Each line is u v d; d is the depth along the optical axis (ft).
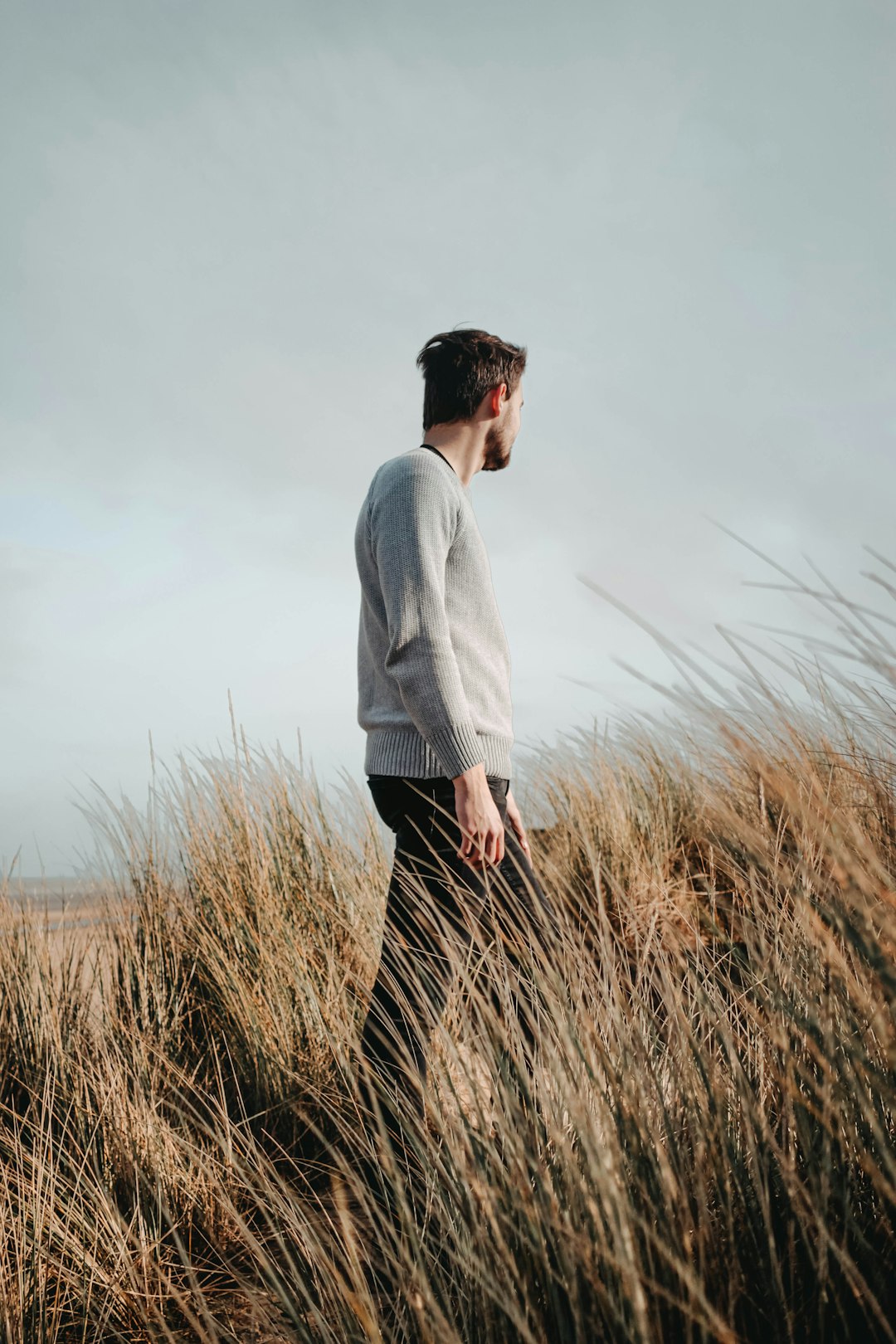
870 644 3.27
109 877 9.23
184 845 9.66
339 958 7.85
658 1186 3.02
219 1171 4.83
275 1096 5.86
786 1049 2.90
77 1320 4.14
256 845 9.17
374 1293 3.77
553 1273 2.83
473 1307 3.10
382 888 8.50
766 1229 2.70
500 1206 3.23
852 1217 2.82
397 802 5.10
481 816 4.62
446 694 4.66
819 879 3.05
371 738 5.40
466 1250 3.14
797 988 3.40
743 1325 2.69
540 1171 3.11
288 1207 4.26
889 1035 2.58
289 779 9.92
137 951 8.02
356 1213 4.68
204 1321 4.00
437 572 4.88
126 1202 4.94
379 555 4.94
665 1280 2.76
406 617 4.73
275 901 8.36
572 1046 3.50
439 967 4.53
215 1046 6.63
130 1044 6.55
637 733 13.28
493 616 5.41
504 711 5.38
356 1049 4.51
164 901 9.11
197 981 7.95
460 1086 4.33
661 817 10.56
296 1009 6.67
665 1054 3.64
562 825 11.67
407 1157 4.16
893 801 4.29
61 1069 6.40
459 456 5.64
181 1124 5.43
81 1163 5.17
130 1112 5.36
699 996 3.40
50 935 8.16
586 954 4.15
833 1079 2.83
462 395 5.59
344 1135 4.46
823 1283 2.51
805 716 5.88
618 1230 2.63
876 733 5.32
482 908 4.80
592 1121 3.24
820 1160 2.90
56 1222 4.48
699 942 4.09
